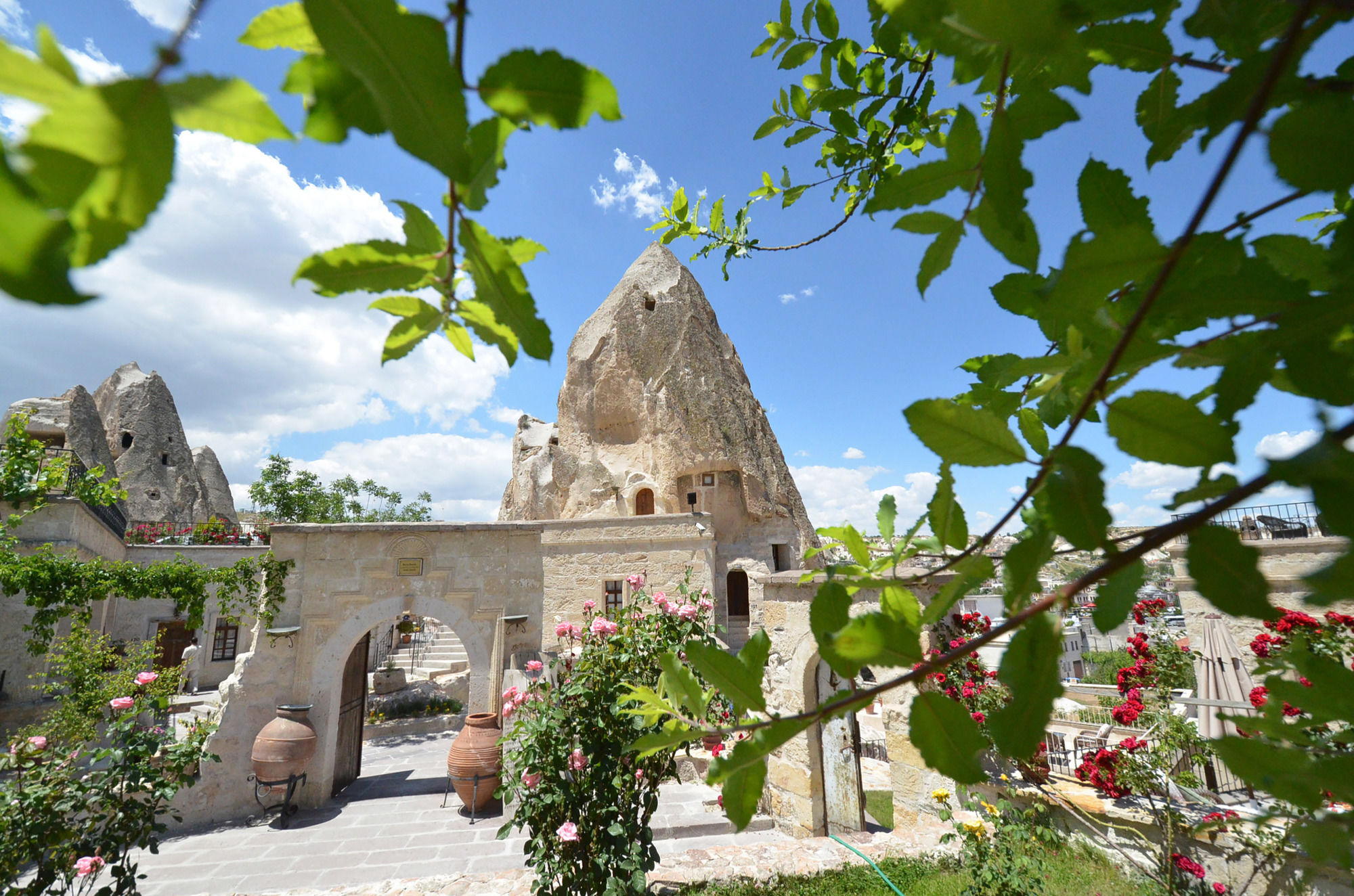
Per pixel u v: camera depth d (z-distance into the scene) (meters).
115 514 18.58
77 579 11.09
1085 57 0.57
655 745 0.80
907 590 0.78
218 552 20.12
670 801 9.28
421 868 7.59
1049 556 0.48
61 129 0.25
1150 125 0.65
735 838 7.96
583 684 5.11
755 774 0.63
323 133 0.38
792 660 8.11
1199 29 0.56
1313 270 0.59
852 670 0.59
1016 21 0.40
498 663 10.49
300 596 10.41
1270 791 0.62
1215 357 0.52
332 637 10.38
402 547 10.71
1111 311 0.54
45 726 7.99
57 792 5.15
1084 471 0.46
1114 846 6.04
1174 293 0.47
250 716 9.84
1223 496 0.43
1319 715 0.65
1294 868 4.84
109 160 0.26
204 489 37.84
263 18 0.38
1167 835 5.50
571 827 4.70
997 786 7.18
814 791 7.74
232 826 9.05
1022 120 0.56
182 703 15.31
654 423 31.00
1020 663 0.46
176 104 0.26
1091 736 9.05
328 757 10.11
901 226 0.65
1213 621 7.12
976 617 6.29
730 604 26.59
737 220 2.18
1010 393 0.96
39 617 11.06
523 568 10.91
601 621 5.26
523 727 5.19
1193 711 7.48
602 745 5.01
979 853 5.43
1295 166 0.46
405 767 12.56
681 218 2.27
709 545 18.22
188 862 7.85
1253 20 0.55
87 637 8.86
